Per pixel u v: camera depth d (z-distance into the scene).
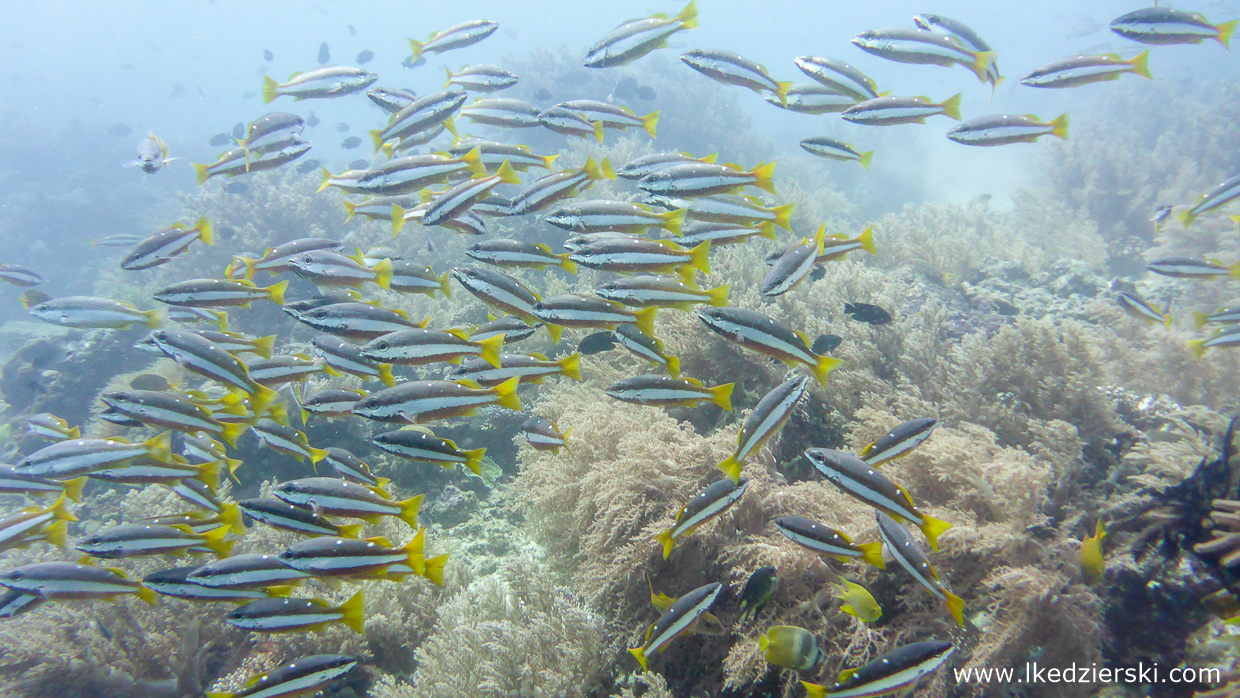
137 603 1.56
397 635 1.55
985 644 1.19
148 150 1.81
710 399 1.27
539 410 1.90
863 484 1.08
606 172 1.47
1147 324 2.02
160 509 1.81
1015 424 1.60
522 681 1.34
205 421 1.34
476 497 1.96
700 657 1.36
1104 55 1.46
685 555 1.40
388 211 1.64
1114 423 1.58
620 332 1.33
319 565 1.14
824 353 1.72
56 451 1.30
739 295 2.05
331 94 1.70
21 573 1.18
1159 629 1.22
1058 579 1.21
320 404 1.44
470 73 1.70
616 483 1.47
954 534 1.26
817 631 1.26
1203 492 1.29
